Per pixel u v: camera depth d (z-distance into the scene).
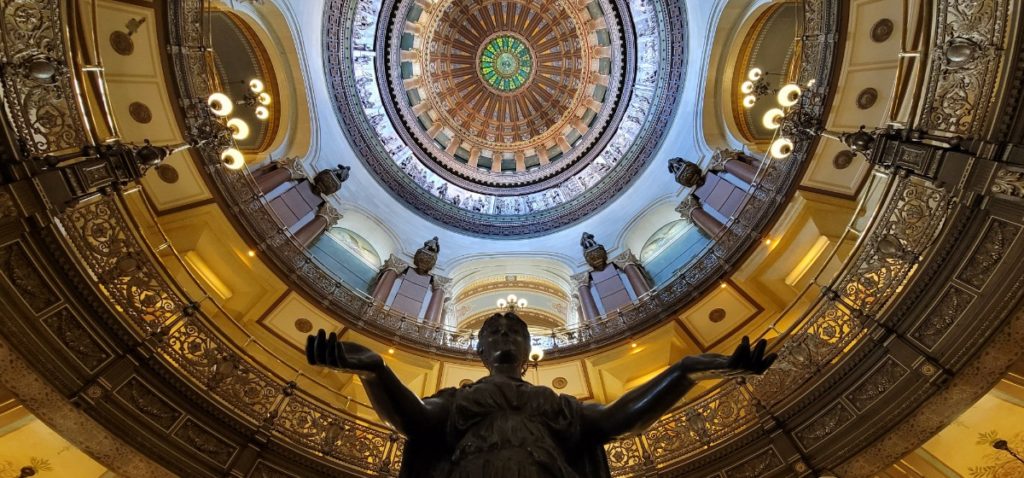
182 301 8.41
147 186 11.11
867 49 10.22
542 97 26.22
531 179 23.36
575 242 19.70
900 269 7.91
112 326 7.44
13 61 6.36
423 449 3.13
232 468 8.26
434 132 25.06
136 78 10.13
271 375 9.42
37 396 6.68
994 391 8.06
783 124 11.02
